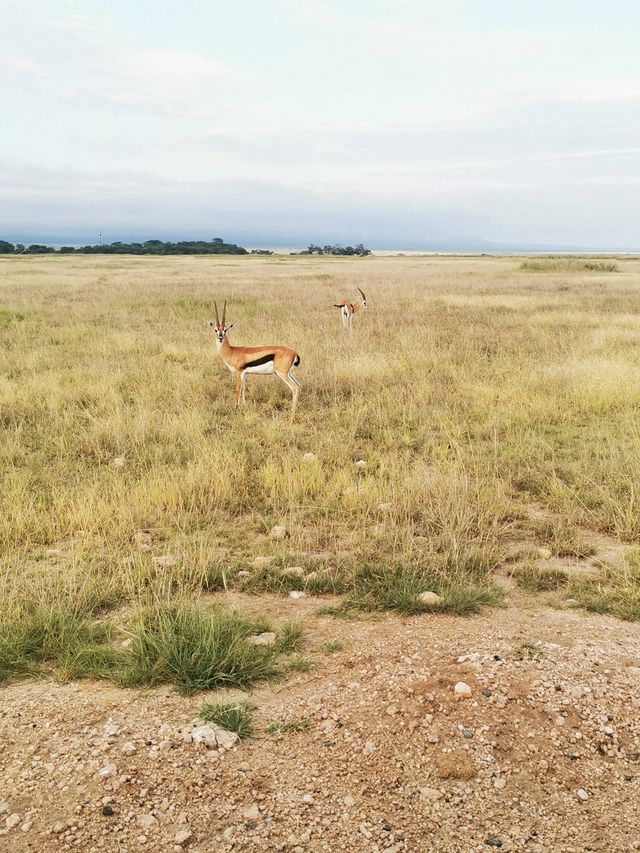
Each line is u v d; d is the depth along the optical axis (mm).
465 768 3357
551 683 3938
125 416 9758
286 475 7547
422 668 4129
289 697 4004
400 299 24531
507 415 9930
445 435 9242
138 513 6723
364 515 6723
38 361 13219
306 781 3314
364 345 14773
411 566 5578
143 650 4324
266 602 5266
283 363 10469
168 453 8531
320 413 10414
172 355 14156
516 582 5527
